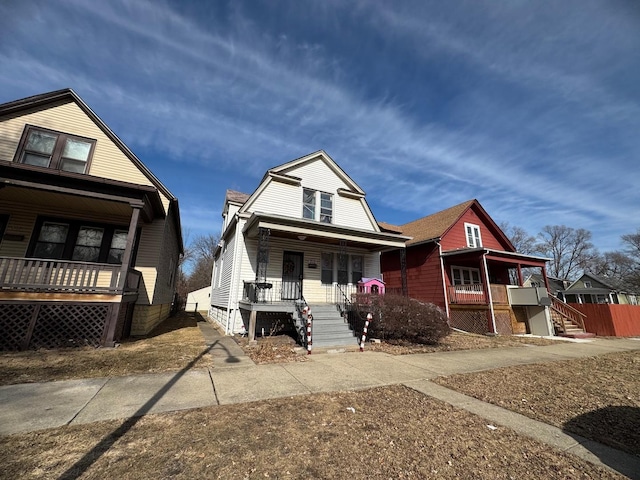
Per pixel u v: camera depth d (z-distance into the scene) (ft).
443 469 8.47
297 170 43.34
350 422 11.53
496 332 44.50
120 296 25.20
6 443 9.06
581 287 120.57
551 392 16.85
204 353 23.84
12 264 23.03
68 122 32.78
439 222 59.36
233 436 10.02
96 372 17.44
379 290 41.50
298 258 40.93
